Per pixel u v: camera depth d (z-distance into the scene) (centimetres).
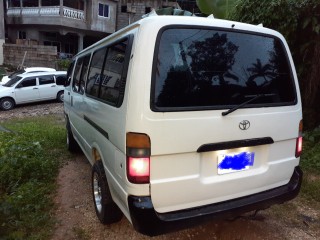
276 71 268
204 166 232
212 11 598
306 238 297
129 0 2694
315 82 526
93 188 326
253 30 258
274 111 259
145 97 209
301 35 528
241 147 243
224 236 297
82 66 427
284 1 498
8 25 2614
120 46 259
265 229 310
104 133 278
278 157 269
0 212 308
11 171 428
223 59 241
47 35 2647
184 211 229
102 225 316
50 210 352
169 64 219
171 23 221
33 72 1524
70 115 513
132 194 217
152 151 211
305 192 385
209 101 230
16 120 1074
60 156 552
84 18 2561
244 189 252
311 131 546
